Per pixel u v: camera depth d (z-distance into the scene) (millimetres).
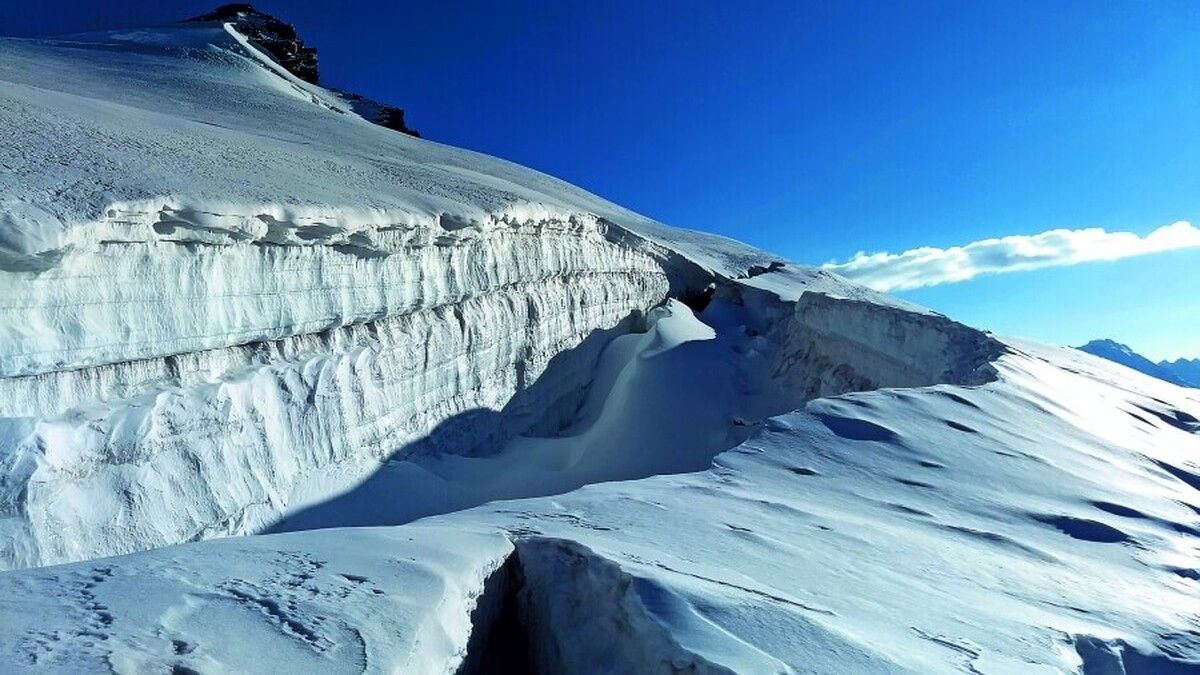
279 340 10789
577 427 20234
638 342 22688
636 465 16312
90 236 7363
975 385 13117
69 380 7637
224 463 9086
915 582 5664
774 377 22438
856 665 4043
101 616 3453
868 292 34938
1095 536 7520
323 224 10688
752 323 27766
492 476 14656
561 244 20812
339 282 11656
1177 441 12352
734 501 7152
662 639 4125
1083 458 9836
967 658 4445
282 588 4031
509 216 17156
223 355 9805
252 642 3418
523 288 18578
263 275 10156
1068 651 4852
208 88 35281
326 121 33250
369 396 12234
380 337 12898
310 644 3488
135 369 8438
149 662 3094
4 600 3572
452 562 4777
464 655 4234
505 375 17531
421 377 14039
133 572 4098
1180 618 5789
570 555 5207
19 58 29250
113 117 13602
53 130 10281
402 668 3492
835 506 7414
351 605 3924
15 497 6633
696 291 29969
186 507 8344
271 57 62250
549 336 19484
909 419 10156
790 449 8969
